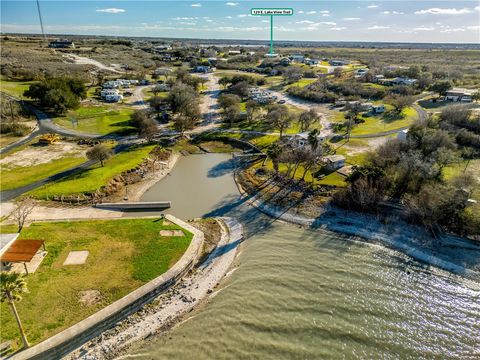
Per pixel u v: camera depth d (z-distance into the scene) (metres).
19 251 43.16
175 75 181.00
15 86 137.62
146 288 41.72
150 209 62.62
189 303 41.75
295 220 59.50
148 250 48.72
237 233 56.25
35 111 113.31
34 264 44.66
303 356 35.09
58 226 53.69
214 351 35.44
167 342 36.53
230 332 37.72
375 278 46.28
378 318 39.97
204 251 51.12
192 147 93.69
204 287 44.34
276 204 64.12
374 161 71.06
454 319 40.09
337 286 44.69
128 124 106.56
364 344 36.66
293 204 63.75
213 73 199.38
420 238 53.81
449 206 54.69
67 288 41.12
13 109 107.50
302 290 43.84
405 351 36.03
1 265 42.97
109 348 35.62
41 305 38.66
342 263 49.09
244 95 142.38
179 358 34.69
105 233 52.31
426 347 36.53
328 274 46.84
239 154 88.25
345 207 61.56
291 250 51.91
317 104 134.62
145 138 94.00
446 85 134.62
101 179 68.81
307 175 72.56
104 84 152.50
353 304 41.81
